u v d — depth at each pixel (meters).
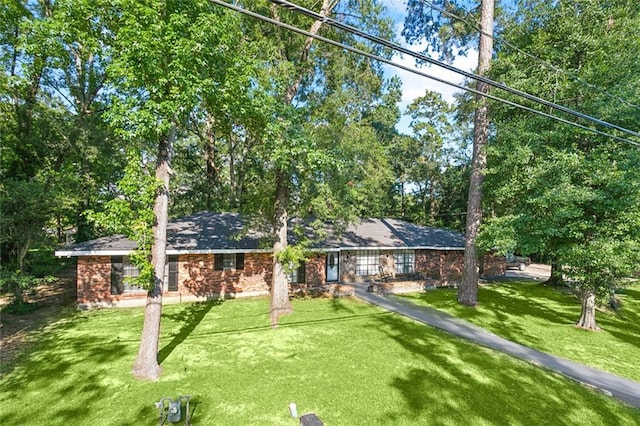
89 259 13.14
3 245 13.62
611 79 10.43
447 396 7.01
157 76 7.23
